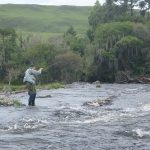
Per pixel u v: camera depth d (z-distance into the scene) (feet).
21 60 406.62
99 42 421.18
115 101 120.67
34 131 61.93
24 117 78.48
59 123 71.41
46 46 416.67
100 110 93.81
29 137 56.44
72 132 60.90
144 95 151.94
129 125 67.82
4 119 75.41
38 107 97.76
